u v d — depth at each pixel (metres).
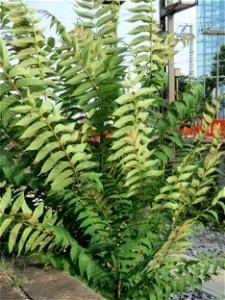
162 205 3.42
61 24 3.90
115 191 3.46
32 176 3.49
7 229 3.63
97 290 3.46
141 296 3.49
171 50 3.91
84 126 3.45
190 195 3.42
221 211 8.34
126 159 3.24
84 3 3.91
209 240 7.97
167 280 3.62
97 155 3.59
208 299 5.09
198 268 3.64
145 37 3.75
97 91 3.34
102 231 3.41
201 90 3.55
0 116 3.38
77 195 3.42
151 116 3.82
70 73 3.30
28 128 3.05
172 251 3.45
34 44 3.60
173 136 3.61
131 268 3.52
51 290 3.11
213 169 3.40
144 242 3.48
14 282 3.24
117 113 3.14
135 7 3.71
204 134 3.67
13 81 3.09
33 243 3.31
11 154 3.44
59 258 3.52
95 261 3.43
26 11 3.54
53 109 3.07
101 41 3.56
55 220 3.41
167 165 3.78
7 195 3.10
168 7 12.66
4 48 3.01
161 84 3.79
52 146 3.14
